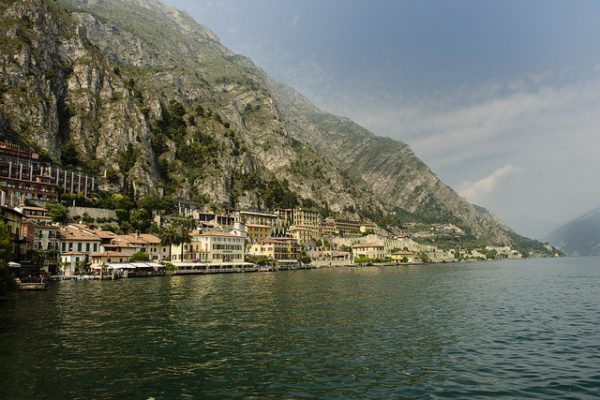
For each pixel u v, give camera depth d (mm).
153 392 28312
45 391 28109
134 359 35906
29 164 194500
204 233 194000
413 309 67188
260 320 55406
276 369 33719
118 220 195875
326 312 63156
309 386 29891
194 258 184375
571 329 50938
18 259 111875
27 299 74750
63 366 33625
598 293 93625
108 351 38312
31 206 173250
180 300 75688
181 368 33625
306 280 133500
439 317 59438
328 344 42312
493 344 42812
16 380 30219
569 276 156500
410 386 29984
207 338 44250
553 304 74438
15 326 49094
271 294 87812
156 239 177875
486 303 75375
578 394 28438
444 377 32000
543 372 33281
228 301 75062
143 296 81500
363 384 30375
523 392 28812
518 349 40688
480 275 166375
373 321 55688
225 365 34594
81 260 143750
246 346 41062
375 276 159750
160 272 153625
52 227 138625
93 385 29406
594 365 35156
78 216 180750
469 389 29406
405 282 126250
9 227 104562
